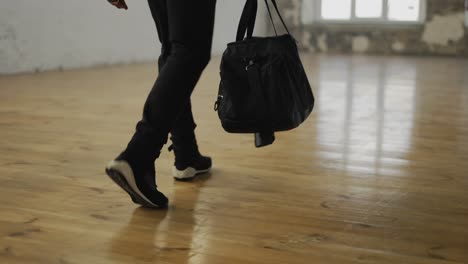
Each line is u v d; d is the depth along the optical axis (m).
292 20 11.95
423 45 10.96
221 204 2.04
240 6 11.44
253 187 2.26
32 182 2.30
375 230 1.78
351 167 2.58
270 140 1.99
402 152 2.89
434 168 2.56
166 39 2.02
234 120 1.90
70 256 1.57
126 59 8.77
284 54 1.91
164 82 1.85
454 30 10.69
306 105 1.97
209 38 1.89
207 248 1.63
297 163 2.65
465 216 1.91
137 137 1.86
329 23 11.69
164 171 2.49
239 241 1.69
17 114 3.99
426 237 1.72
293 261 1.54
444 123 3.77
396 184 2.30
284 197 2.13
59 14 7.46
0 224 1.81
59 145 3.01
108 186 2.26
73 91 5.33
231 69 1.92
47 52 7.32
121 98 4.90
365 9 11.52
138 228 1.79
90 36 8.03
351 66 8.45
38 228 1.78
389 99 4.95
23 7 6.91
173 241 1.68
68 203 2.04
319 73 7.36
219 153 2.85
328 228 1.80
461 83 6.18
